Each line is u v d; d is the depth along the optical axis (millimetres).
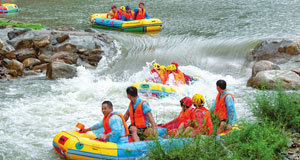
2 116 9406
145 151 6531
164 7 26797
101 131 7250
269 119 8094
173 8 26359
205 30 19688
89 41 16375
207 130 6766
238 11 24391
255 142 6500
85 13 25219
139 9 21125
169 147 6238
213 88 12281
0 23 19375
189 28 20328
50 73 13719
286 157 6461
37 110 9938
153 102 10766
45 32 16688
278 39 15320
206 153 5859
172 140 6289
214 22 21531
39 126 8758
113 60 15945
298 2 26484
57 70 13734
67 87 12375
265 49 14938
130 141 6840
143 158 6387
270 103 8453
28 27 18859
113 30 20516
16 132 8352
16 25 19078
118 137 6684
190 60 15812
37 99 11000
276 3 26531
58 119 9281
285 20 21078
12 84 12766
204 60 15766
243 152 6457
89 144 6461
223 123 7207
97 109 10133
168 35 19094
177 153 5953
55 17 23906
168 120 9094
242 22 21141
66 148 6508
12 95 11375
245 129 6914
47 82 13141
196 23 21484
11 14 25000
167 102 10742
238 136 6793
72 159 6527
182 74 12289
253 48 15852
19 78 13734
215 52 16297
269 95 9242
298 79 11461
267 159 6051
